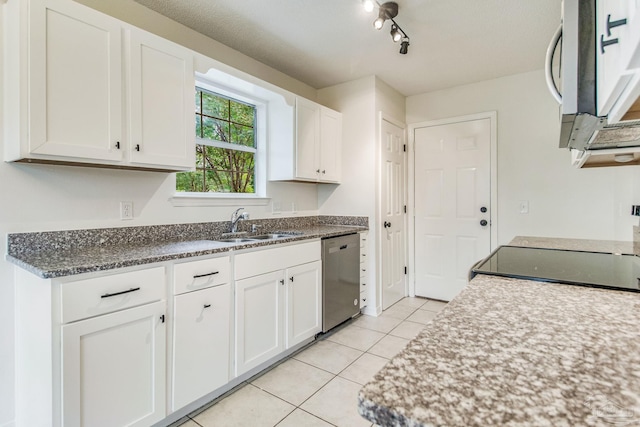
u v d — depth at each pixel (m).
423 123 3.70
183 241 2.13
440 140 3.60
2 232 1.54
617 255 1.55
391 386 0.45
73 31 1.49
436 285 3.66
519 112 3.18
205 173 2.59
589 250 1.72
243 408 1.77
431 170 3.67
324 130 3.14
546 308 0.80
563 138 1.00
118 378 1.39
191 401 1.68
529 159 3.14
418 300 3.67
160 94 1.82
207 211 2.43
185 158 1.94
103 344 1.35
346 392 1.92
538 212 3.11
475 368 0.50
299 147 2.86
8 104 1.49
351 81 3.31
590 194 2.89
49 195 1.68
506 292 0.95
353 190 3.31
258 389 1.95
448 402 0.41
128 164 1.69
